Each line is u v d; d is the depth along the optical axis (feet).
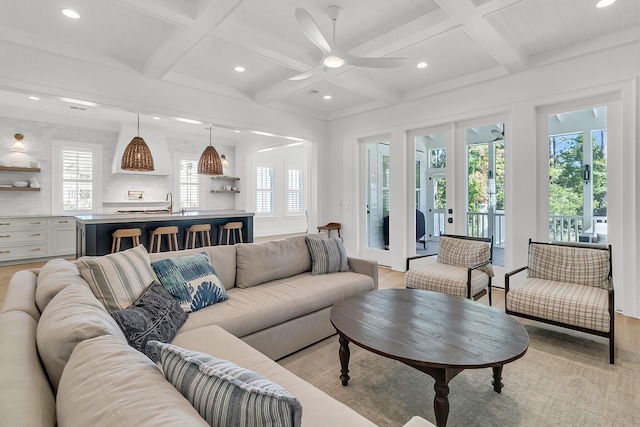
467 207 15.01
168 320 5.91
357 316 7.00
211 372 2.81
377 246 19.02
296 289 8.85
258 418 2.47
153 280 6.91
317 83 14.12
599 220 11.69
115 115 20.51
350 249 19.72
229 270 9.03
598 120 11.69
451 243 12.14
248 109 16.72
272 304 7.77
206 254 8.67
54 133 20.74
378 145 18.75
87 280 6.03
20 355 3.09
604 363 7.68
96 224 14.23
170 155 26.09
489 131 14.26
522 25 10.34
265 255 9.62
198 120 14.94
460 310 7.34
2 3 9.18
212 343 5.64
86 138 21.94
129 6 8.56
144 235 15.75
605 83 11.03
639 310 10.54
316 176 20.31
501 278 13.96
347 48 11.61
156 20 10.08
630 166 10.69
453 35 10.97
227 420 2.54
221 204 29.27
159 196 25.52
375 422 5.74
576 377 7.09
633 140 10.59
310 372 7.38
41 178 20.31
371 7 9.43
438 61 12.96
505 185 13.73
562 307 8.20
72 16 9.85
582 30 10.66
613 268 11.24
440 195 16.03
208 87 15.11
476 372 7.32
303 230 34.14
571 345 8.67
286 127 18.45
